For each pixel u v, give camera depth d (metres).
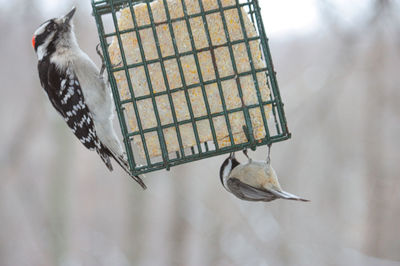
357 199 12.62
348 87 12.31
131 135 5.93
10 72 13.53
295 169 12.22
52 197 13.33
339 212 12.54
